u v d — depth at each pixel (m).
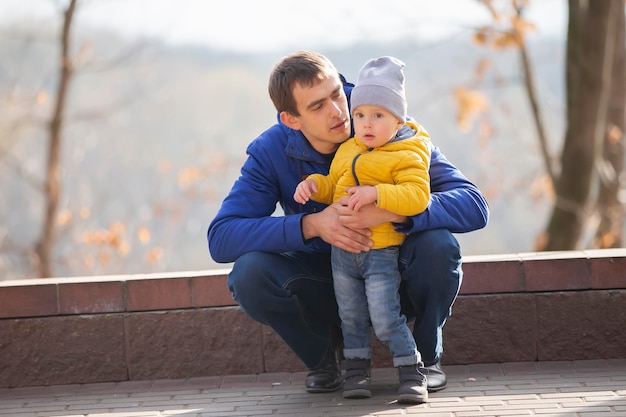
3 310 4.45
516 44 12.73
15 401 4.26
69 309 4.45
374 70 3.51
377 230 3.57
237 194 3.84
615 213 12.66
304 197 3.54
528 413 3.57
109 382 4.46
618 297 4.32
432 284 3.60
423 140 3.58
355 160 3.54
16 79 16.50
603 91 11.02
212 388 4.27
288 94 3.59
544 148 13.82
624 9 12.66
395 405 3.73
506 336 4.37
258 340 4.42
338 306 3.79
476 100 14.57
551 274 4.34
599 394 3.78
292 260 3.77
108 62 16.94
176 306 4.42
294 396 4.01
